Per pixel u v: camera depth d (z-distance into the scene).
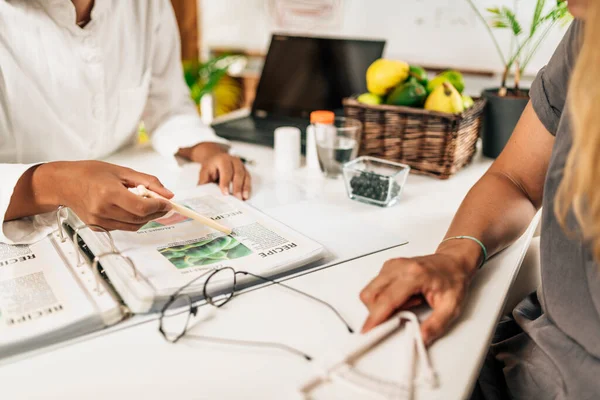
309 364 0.48
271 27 2.00
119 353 0.50
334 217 0.84
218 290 0.59
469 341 0.53
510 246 0.74
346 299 0.60
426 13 1.61
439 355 0.50
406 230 0.80
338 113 1.42
